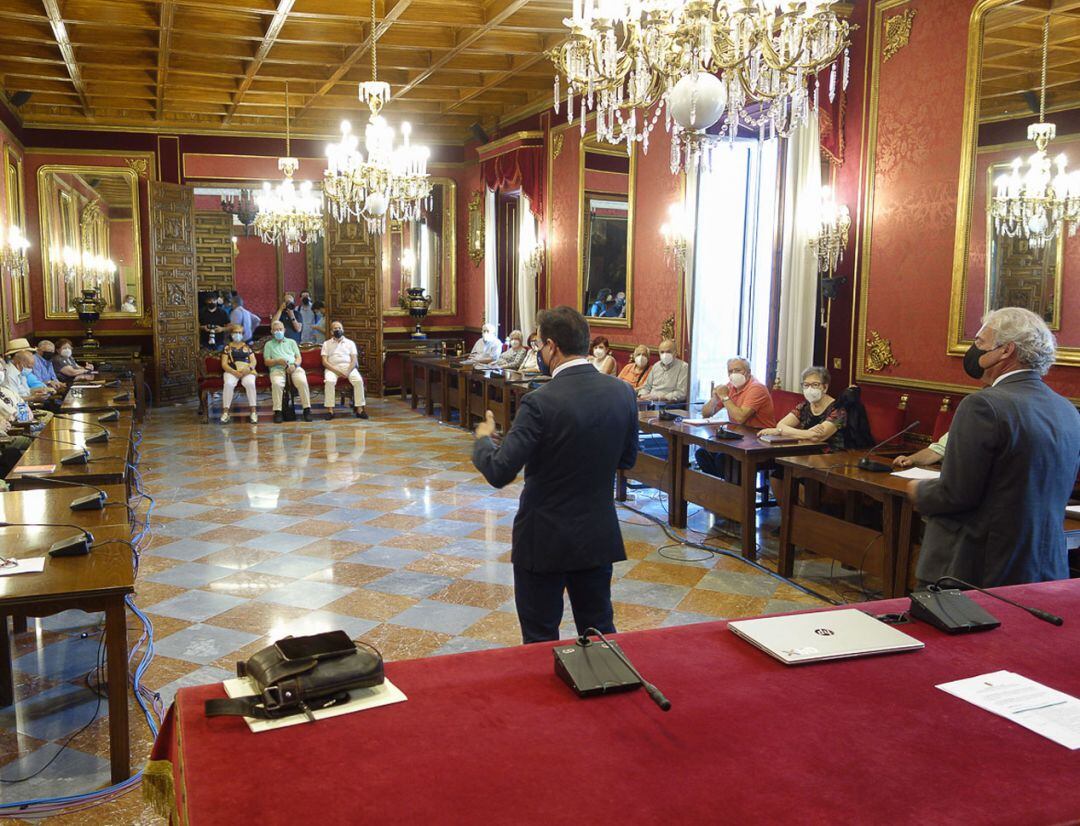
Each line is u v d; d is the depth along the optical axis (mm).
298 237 14203
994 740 1679
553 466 3111
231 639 4492
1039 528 2982
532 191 12180
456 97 12477
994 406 2928
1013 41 5395
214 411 12984
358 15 8266
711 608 4961
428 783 1510
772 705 1815
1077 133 5008
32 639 4523
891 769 1570
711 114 4395
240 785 1494
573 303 11500
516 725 1725
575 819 1408
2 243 10656
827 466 5109
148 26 8508
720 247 8508
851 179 6723
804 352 7312
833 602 5047
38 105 12758
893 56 6289
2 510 3982
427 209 15430
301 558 5879
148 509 7152
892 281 6391
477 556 5961
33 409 8594
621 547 3246
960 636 2203
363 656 1853
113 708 3072
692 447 7898
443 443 10352
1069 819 1426
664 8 4344
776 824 1397
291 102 12680
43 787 3125
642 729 1713
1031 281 5324
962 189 5750
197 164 13734
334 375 12477
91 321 12820
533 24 8531
